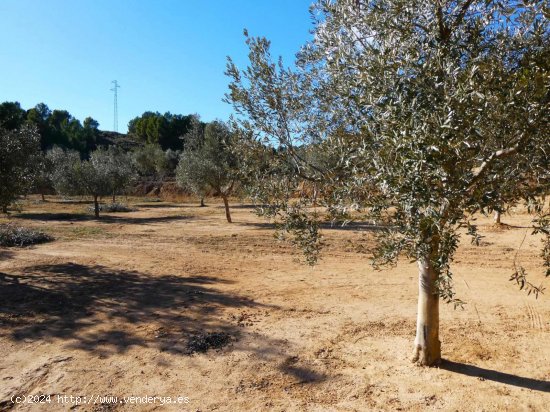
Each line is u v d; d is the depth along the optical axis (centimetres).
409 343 622
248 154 509
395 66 370
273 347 615
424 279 538
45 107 9588
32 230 1717
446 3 409
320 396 484
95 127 9862
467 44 394
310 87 514
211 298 850
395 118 344
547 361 558
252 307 793
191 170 2188
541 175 345
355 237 1564
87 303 823
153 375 536
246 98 505
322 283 958
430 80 358
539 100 297
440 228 352
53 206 3400
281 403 470
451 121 313
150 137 7588
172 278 1017
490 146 328
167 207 3412
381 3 421
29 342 639
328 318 732
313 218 500
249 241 1555
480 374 525
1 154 1016
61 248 1434
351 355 587
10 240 1511
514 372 530
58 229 1919
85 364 566
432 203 322
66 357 588
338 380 519
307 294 873
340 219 416
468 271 1046
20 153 1055
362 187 398
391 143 333
